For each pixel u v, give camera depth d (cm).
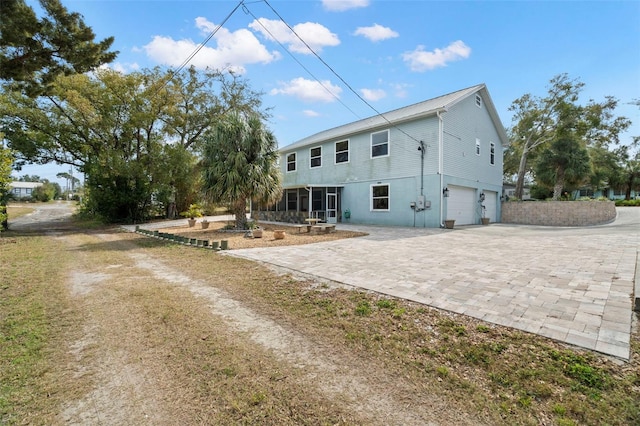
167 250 873
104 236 1280
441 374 246
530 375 239
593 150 2714
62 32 861
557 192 1969
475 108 1675
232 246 886
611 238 921
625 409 198
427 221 1409
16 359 274
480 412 201
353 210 1734
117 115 1911
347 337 315
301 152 2117
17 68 857
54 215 3034
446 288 447
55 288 499
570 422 189
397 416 198
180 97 2081
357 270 570
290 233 1209
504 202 1939
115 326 348
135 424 193
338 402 213
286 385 234
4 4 745
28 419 197
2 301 434
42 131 1791
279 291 469
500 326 318
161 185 2045
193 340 312
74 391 227
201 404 213
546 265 572
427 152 1410
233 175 1165
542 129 2061
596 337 288
